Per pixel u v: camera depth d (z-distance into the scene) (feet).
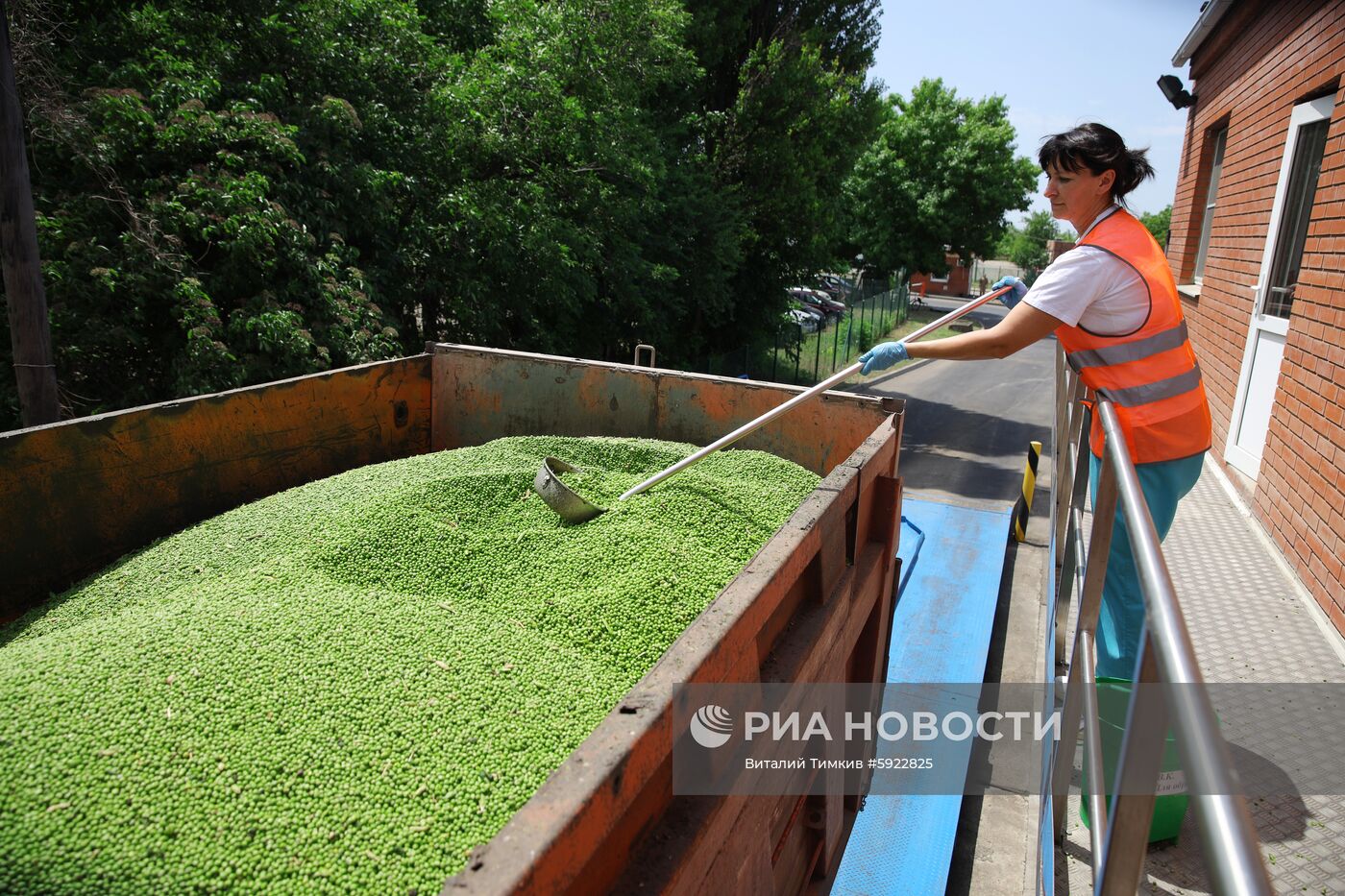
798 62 51.24
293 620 6.70
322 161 25.77
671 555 8.28
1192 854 8.96
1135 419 8.33
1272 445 17.67
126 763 5.03
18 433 8.43
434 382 14.47
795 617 7.29
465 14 36.60
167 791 4.88
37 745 5.07
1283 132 20.81
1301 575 15.07
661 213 44.52
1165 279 8.24
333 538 8.48
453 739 5.54
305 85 28.04
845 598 7.95
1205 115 30.71
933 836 11.73
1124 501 4.61
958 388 60.23
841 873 11.15
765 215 56.44
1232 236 25.16
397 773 5.20
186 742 5.22
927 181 127.24
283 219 23.11
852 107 56.90
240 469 11.03
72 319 20.80
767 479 11.07
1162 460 8.43
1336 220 15.20
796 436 12.34
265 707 5.59
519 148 33.30
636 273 40.27
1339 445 13.92
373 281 28.14
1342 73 16.47
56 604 8.41
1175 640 3.06
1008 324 8.62
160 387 23.47
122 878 4.39
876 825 11.92
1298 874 8.41
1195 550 16.66
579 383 13.67
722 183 54.03
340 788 5.05
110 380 23.06
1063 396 15.66
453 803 5.04
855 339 82.12
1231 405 22.94
